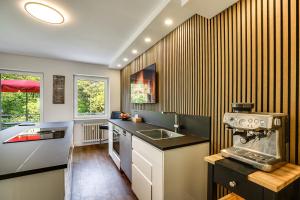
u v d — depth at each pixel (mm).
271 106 1261
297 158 1116
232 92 1561
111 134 3482
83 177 2664
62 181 1047
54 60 4277
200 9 1635
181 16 1980
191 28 2074
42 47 3369
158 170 1536
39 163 1037
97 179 2596
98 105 4980
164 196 1477
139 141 1963
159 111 2770
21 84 4008
